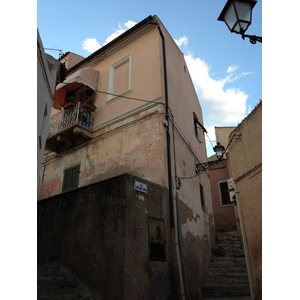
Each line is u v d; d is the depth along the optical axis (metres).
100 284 5.30
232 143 7.12
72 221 6.43
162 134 8.31
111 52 11.55
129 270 5.20
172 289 6.24
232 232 14.33
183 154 9.91
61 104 11.83
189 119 12.24
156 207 6.69
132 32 10.88
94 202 6.24
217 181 17.14
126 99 9.91
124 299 4.88
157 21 10.48
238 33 4.60
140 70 10.09
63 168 10.62
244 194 6.34
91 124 10.45
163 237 6.59
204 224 10.66
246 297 7.54
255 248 5.74
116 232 5.58
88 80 10.84
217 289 8.05
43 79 5.86
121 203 5.78
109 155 9.29
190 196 9.59
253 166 5.98
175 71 11.38
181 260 6.80
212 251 10.96
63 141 10.73
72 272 5.82
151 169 7.99
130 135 9.02
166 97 9.27
